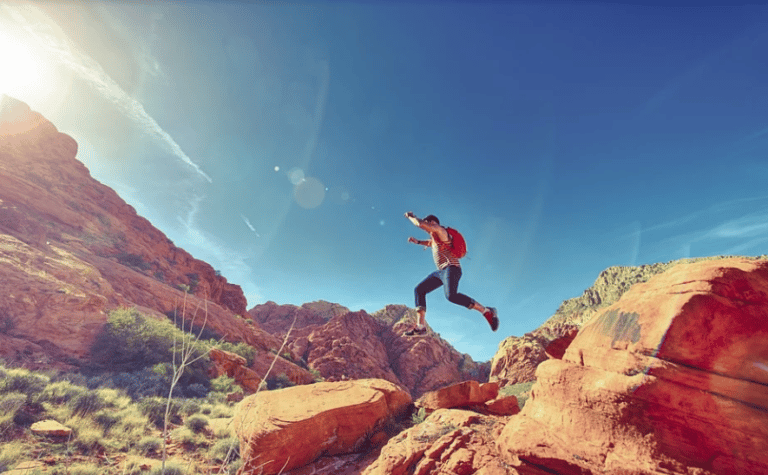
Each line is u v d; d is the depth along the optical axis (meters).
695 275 3.36
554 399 4.02
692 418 2.96
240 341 44.41
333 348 72.81
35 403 9.12
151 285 40.38
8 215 32.09
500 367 61.25
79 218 46.75
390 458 5.77
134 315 25.33
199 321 41.03
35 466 6.27
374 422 8.81
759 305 3.02
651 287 3.81
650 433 3.11
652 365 3.23
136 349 21.53
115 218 56.53
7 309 19.66
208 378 22.77
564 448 3.57
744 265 3.26
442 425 6.48
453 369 89.00
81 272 28.78
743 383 2.92
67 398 10.06
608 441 3.32
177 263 66.12
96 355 20.38
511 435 4.21
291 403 8.60
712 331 3.08
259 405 8.42
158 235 67.44
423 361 83.94
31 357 17.09
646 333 3.45
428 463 5.27
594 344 3.96
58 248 33.03
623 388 3.32
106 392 12.10
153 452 8.35
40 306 21.27
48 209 42.38
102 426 8.85
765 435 2.70
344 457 7.93
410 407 10.11
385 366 81.75
